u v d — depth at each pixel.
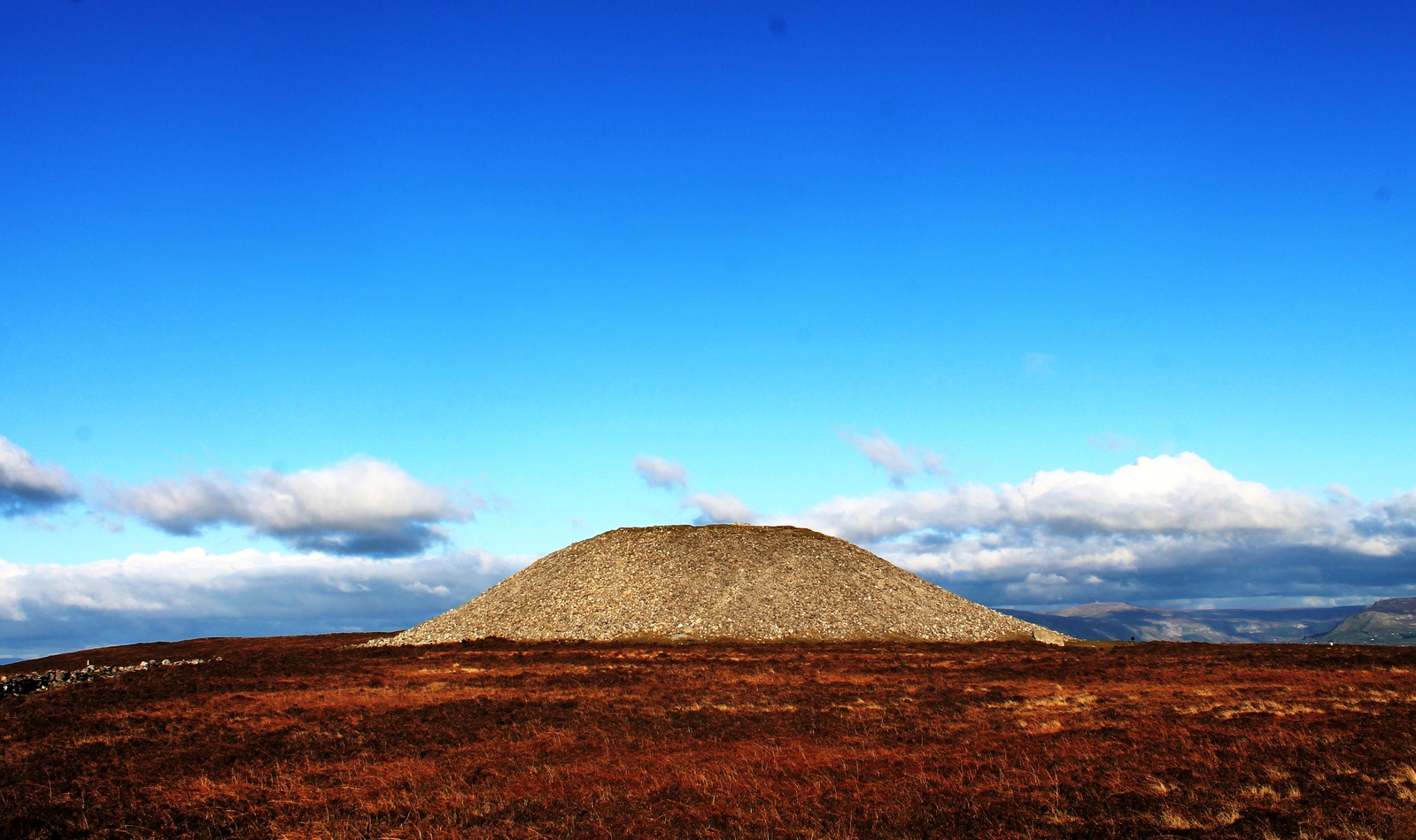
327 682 50.53
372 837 20.70
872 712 37.09
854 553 98.38
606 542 99.38
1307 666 54.03
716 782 24.73
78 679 55.00
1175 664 56.88
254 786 25.45
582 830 20.80
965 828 20.19
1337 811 19.92
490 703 40.94
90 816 22.45
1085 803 21.75
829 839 19.48
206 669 59.66
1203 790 22.28
